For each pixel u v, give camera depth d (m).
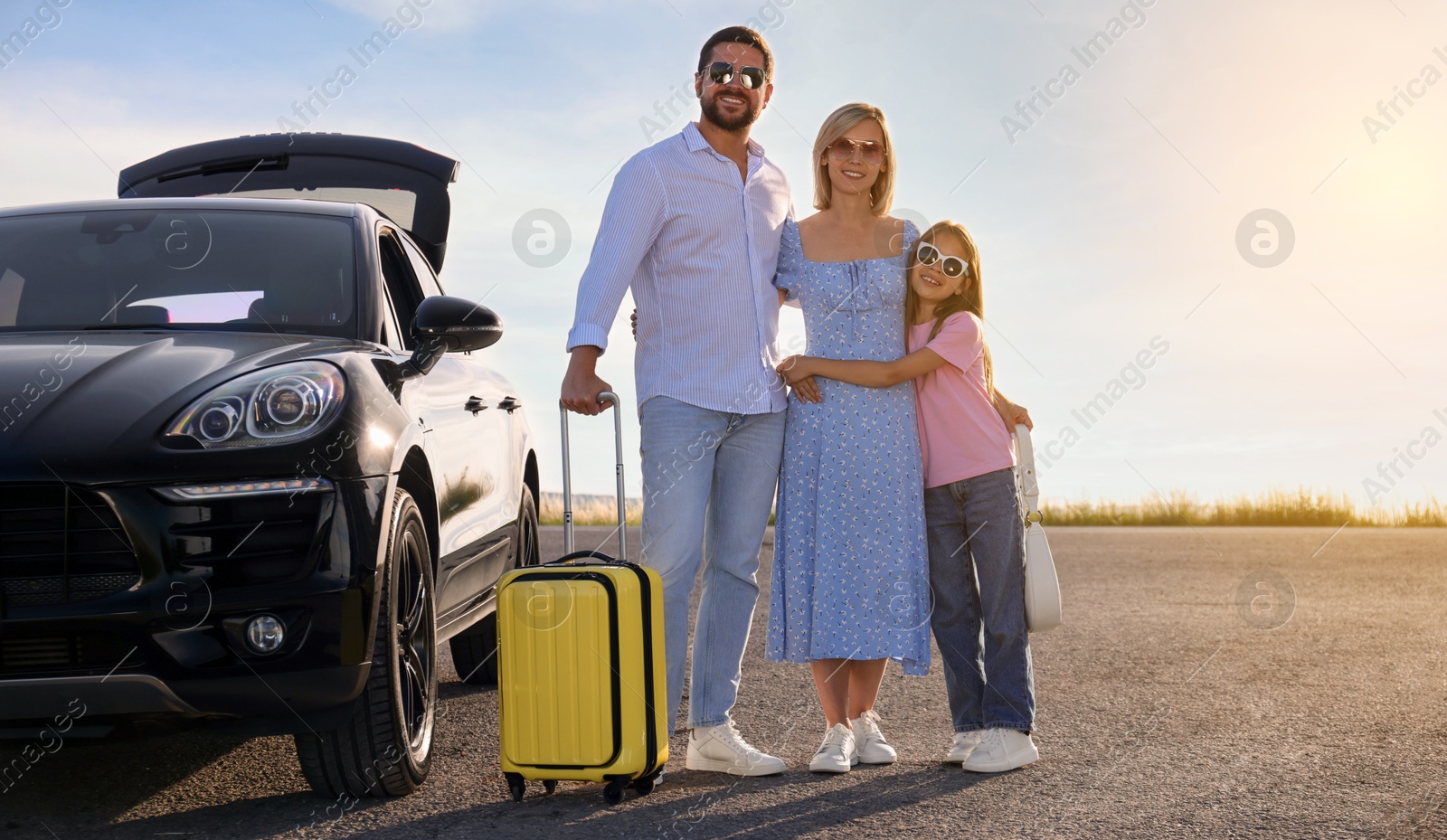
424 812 2.74
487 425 4.04
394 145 4.35
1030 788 2.90
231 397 2.60
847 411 3.25
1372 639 5.11
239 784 3.00
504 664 2.84
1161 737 3.42
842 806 2.77
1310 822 2.57
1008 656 3.15
